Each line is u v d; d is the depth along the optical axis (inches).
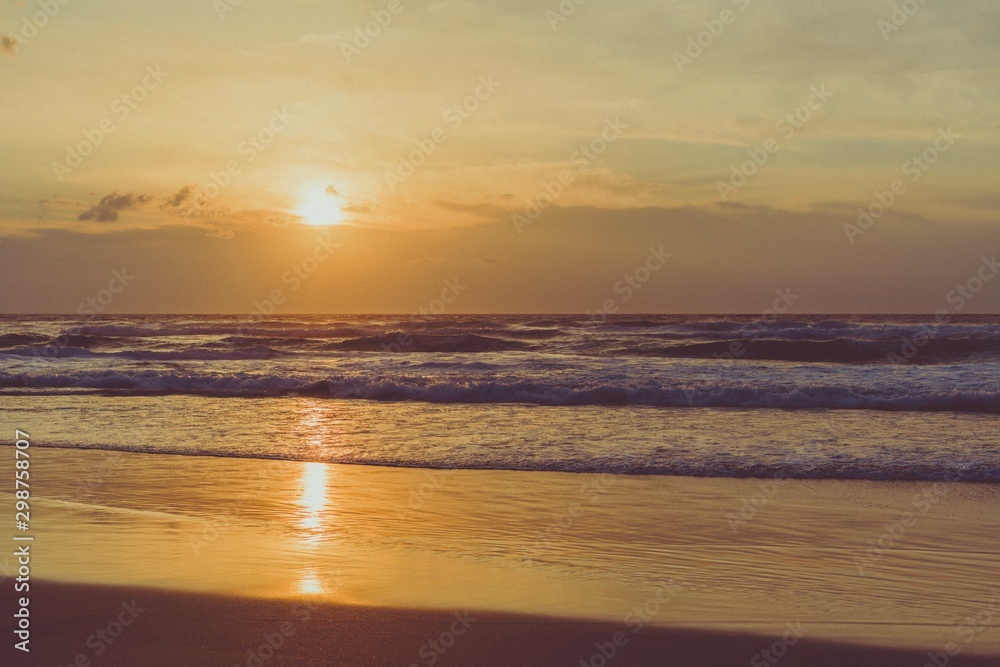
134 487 391.5
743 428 572.7
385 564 259.3
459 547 286.4
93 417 643.5
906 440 516.1
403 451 487.8
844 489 387.9
